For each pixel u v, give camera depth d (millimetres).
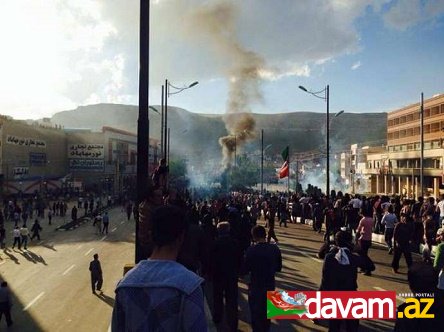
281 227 27953
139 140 8789
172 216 2289
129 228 39562
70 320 13414
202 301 2104
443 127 76125
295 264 14914
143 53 8953
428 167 78500
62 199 72125
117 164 99562
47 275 20047
